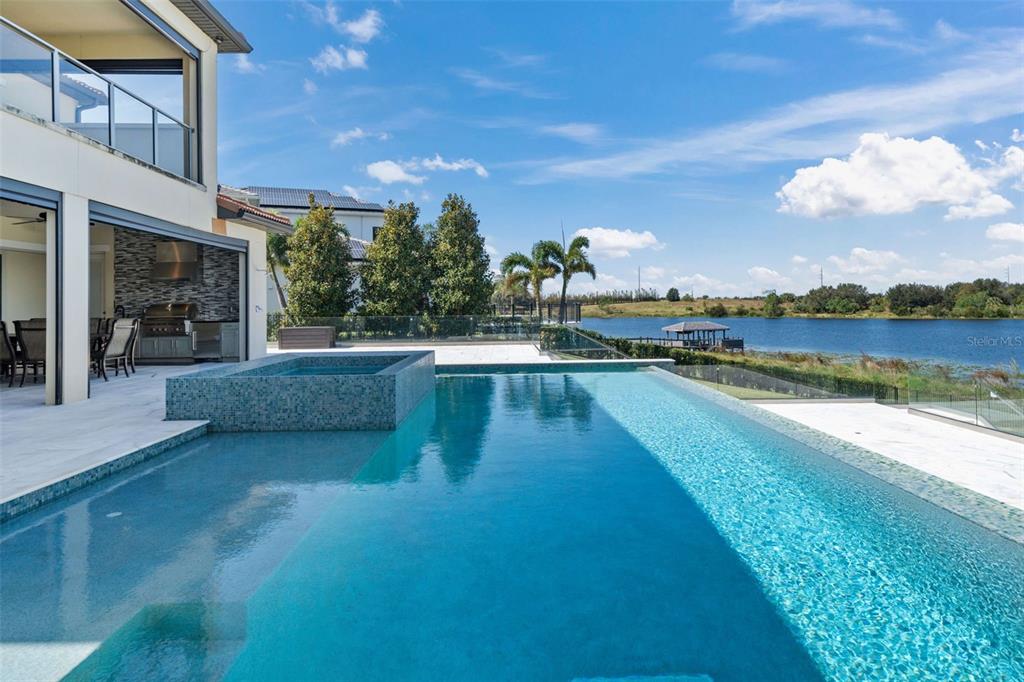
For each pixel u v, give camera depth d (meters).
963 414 7.45
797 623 2.43
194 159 9.86
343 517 3.52
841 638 2.33
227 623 2.34
